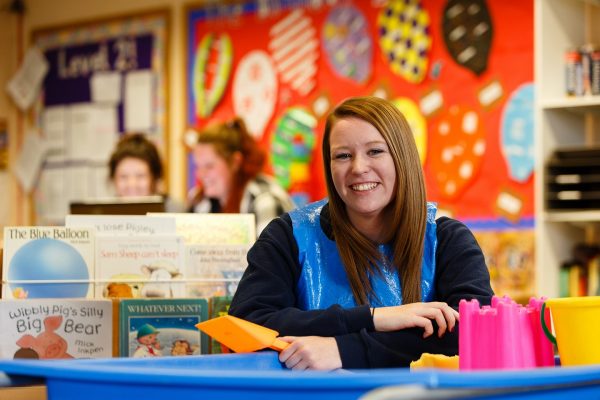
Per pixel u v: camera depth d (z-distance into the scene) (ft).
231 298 8.13
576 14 16.24
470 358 6.08
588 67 15.17
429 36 18.30
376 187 7.29
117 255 8.38
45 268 8.14
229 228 9.32
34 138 23.94
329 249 7.51
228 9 21.03
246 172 19.17
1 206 24.30
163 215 9.20
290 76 20.12
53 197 23.65
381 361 6.72
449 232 7.67
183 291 8.49
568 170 15.07
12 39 24.39
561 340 6.02
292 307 7.36
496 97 17.52
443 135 18.12
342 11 19.43
